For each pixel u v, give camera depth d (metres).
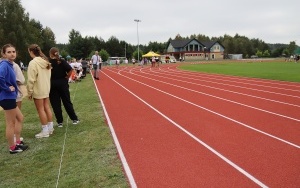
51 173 5.32
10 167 5.75
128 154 6.06
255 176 4.98
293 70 31.73
